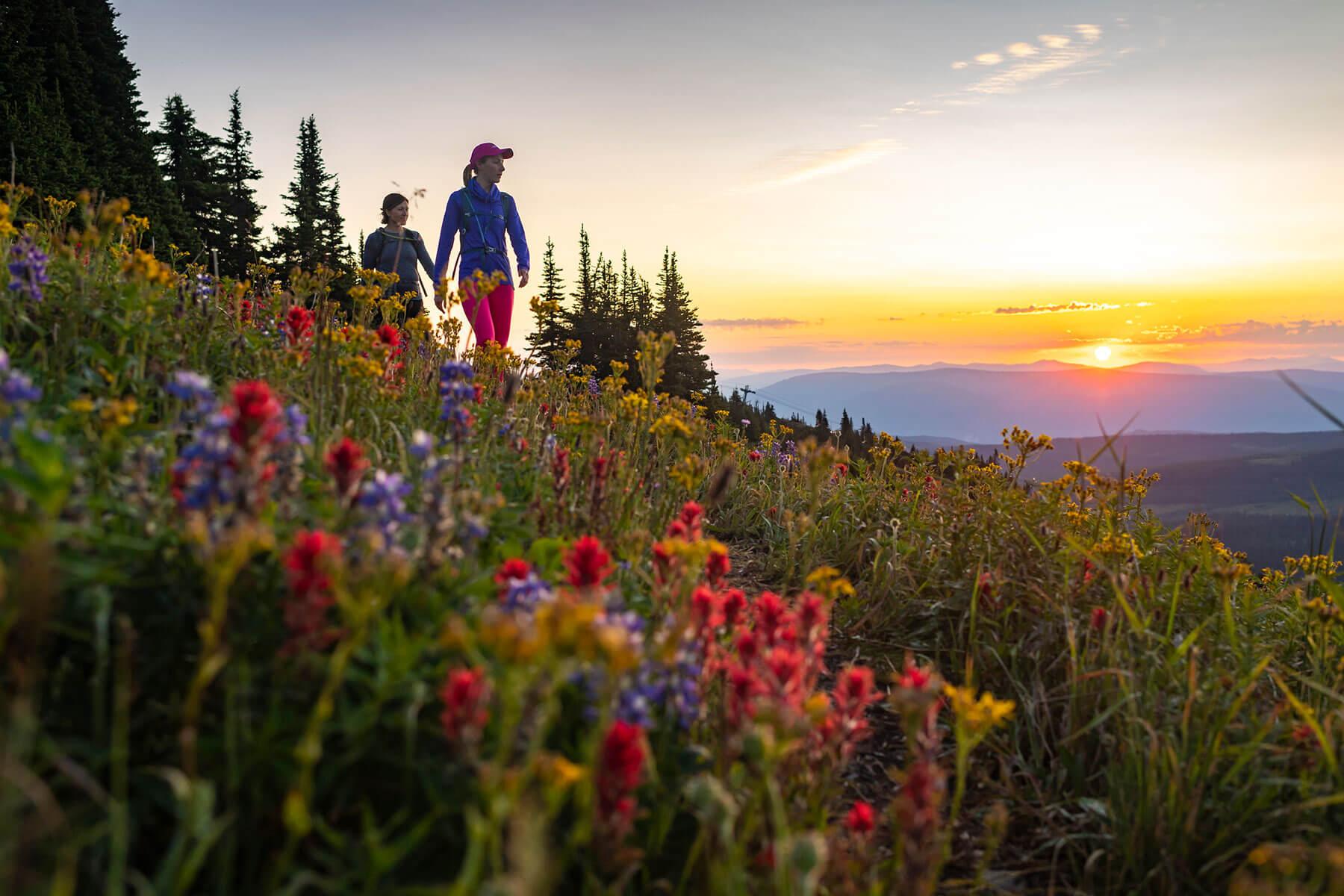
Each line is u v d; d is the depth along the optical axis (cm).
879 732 385
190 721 162
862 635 488
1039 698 377
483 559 297
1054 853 298
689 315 7325
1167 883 282
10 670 178
